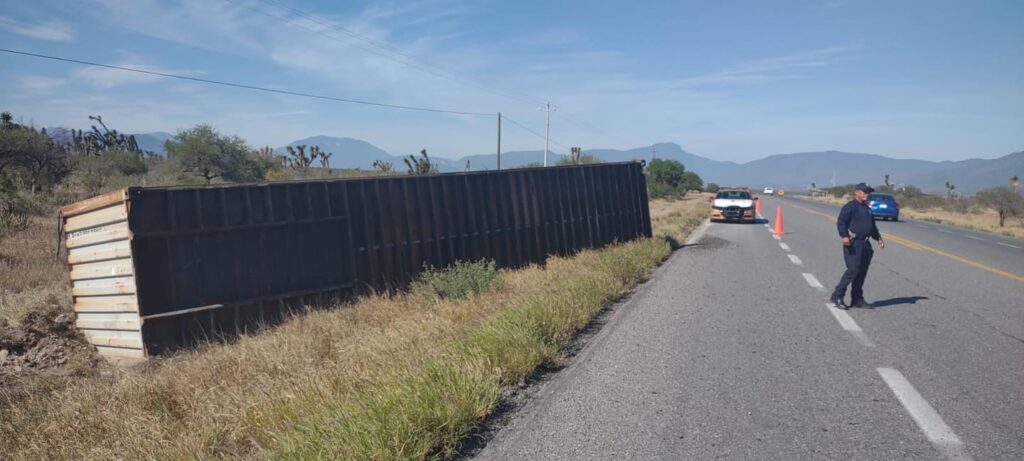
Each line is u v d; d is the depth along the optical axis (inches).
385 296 436.8
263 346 300.4
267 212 403.2
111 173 1412.4
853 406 196.5
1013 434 173.5
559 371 241.6
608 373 235.9
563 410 197.2
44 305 407.5
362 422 168.1
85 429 214.7
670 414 191.8
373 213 466.9
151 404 235.8
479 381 203.6
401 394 185.5
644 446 168.4
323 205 434.9
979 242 911.7
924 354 259.6
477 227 557.9
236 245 386.6
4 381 317.7
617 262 497.4
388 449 157.2
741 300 390.3
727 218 1218.0
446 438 170.2
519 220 606.2
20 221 714.8
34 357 358.9
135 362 345.4
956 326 315.0
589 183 715.4
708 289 432.8
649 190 3206.2
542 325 283.9
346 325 350.3
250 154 1537.9
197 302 367.2
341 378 223.6
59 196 1061.1
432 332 292.0
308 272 423.8
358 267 454.3
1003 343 279.0
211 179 1424.7
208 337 368.5
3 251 571.2
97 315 379.6
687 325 318.0
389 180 480.4
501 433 180.1
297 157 1870.1
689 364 246.4
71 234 398.9
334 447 156.6
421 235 503.2
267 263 401.4
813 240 836.6
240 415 201.3
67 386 280.8
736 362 248.7
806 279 480.1
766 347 272.5
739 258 623.8
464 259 541.6
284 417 190.7
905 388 213.9
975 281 479.5
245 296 388.8
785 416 188.7
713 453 163.2
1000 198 1924.2
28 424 226.8
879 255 662.5
